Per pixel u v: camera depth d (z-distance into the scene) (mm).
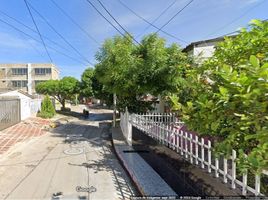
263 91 2041
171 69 10039
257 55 2881
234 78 2201
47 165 8328
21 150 10742
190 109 3193
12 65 65562
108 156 9641
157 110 16766
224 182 4074
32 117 23531
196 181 4746
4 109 16375
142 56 11133
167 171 6305
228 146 2760
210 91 3316
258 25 2871
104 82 13203
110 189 6172
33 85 65688
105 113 37438
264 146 2078
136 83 11219
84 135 15102
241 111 2436
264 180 3402
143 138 9477
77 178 6992
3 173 7457
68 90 36531
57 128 18359
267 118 2109
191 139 5301
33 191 6031
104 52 12516
